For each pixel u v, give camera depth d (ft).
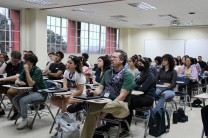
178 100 21.11
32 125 13.07
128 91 10.25
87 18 36.99
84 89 12.21
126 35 49.16
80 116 11.69
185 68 22.11
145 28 48.47
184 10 29.19
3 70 15.69
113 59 10.71
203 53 43.70
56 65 18.88
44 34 31.12
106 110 9.45
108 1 24.99
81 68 12.39
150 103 12.60
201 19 36.40
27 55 13.21
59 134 10.50
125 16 34.68
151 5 26.61
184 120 15.39
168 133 13.09
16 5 27.94
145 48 48.60
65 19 37.04
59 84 15.64
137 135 12.51
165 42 46.83
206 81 24.43
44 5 27.84
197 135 12.82
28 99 12.80
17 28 30.45
